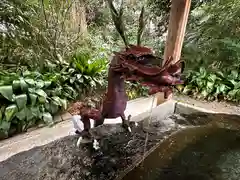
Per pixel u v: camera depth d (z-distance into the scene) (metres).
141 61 1.05
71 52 3.73
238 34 3.99
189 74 4.00
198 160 1.51
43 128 2.46
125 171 1.33
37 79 2.79
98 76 3.61
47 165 1.36
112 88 1.34
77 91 3.31
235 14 3.92
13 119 2.37
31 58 3.15
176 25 2.91
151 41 4.56
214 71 4.14
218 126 2.12
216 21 4.12
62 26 3.56
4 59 3.02
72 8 3.89
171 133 1.89
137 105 3.10
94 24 5.01
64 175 1.27
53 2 3.58
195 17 4.30
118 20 1.37
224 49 4.00
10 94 2.33
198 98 3.89
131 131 1.80
